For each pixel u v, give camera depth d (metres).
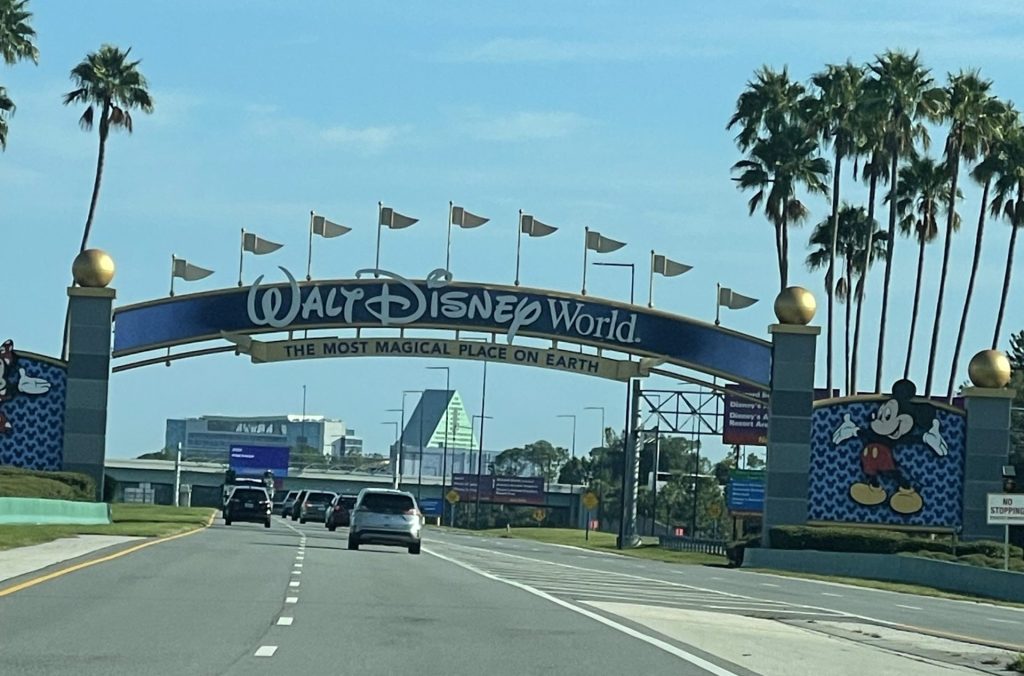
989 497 48.41
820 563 57.75
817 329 62.53
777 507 62.50
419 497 145.75
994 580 46.19
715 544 75.50
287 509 115.12
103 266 60.81
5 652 16.95
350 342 61.84
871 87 75.50
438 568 38.50
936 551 58.50
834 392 93.81
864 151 81.19
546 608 26.11
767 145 81.81
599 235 63.66
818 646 22.12
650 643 20.58
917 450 63.09
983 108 78.56
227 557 38.06
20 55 75.44
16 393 60.28
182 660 16.64
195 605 23.58
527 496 146.00
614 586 35.38
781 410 62.53
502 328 62.34
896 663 20.28
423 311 62.16
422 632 20.78
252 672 15.81
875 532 60.66
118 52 82.19
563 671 17.03
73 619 20.77
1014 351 120.25
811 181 82.12
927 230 85.81
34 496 55.16
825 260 95.12
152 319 61.50
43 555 35.91
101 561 33.94
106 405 60.59
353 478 147.12
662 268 63.62
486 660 17.78
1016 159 78.31
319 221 62.88
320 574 32.72
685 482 158.12
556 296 62.53
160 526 63.50
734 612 28.42
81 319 60.66
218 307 61.81
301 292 61.94
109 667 15.88
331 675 15.80
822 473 62.94
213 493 170.50
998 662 21.20
